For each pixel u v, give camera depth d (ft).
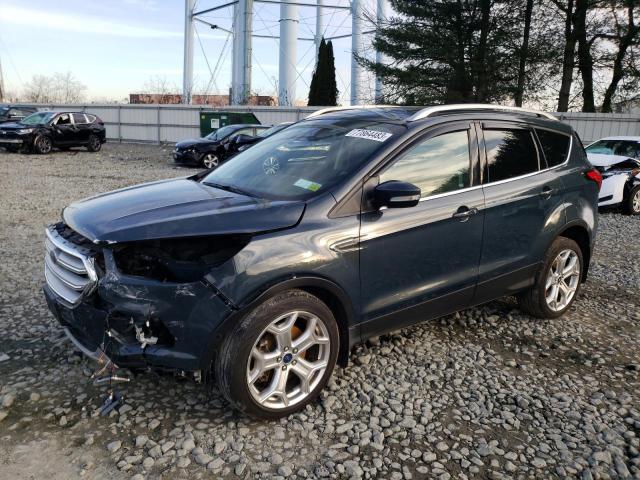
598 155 40.19
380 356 13.53
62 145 76.69
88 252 10.20
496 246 13.85
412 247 12.05
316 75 146.51
